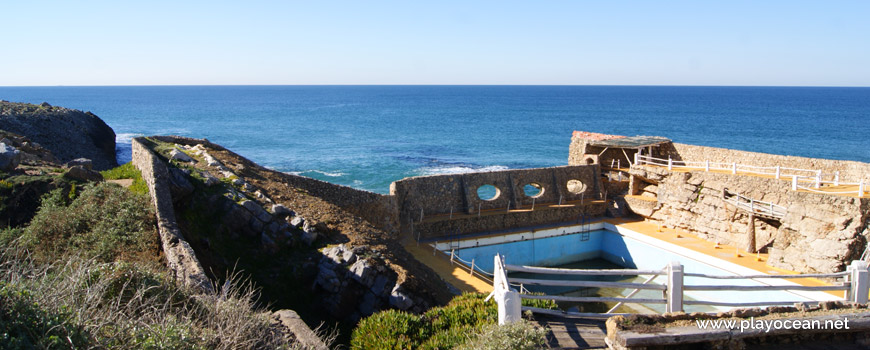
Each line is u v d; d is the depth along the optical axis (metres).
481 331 11.48
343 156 85.44
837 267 24.66
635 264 33.62
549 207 35.91
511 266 10.30
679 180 33.88
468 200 34.47
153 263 15.17
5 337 7.80
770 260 27.31
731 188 30.94
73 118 58.75
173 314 11.02
